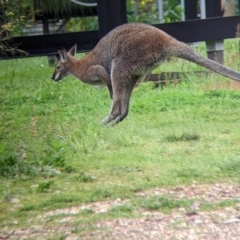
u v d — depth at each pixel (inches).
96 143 608.7
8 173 535.5
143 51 692.7
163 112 730.2
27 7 981.8
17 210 457.7
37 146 599.8
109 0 878.4
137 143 612.7
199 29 880.3
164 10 1457.9
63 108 778.8
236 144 594.9
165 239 393.1
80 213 441.4
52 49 893.8
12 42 884.0
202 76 852.6
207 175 503.8
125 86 705.6
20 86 942.4
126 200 464.8
